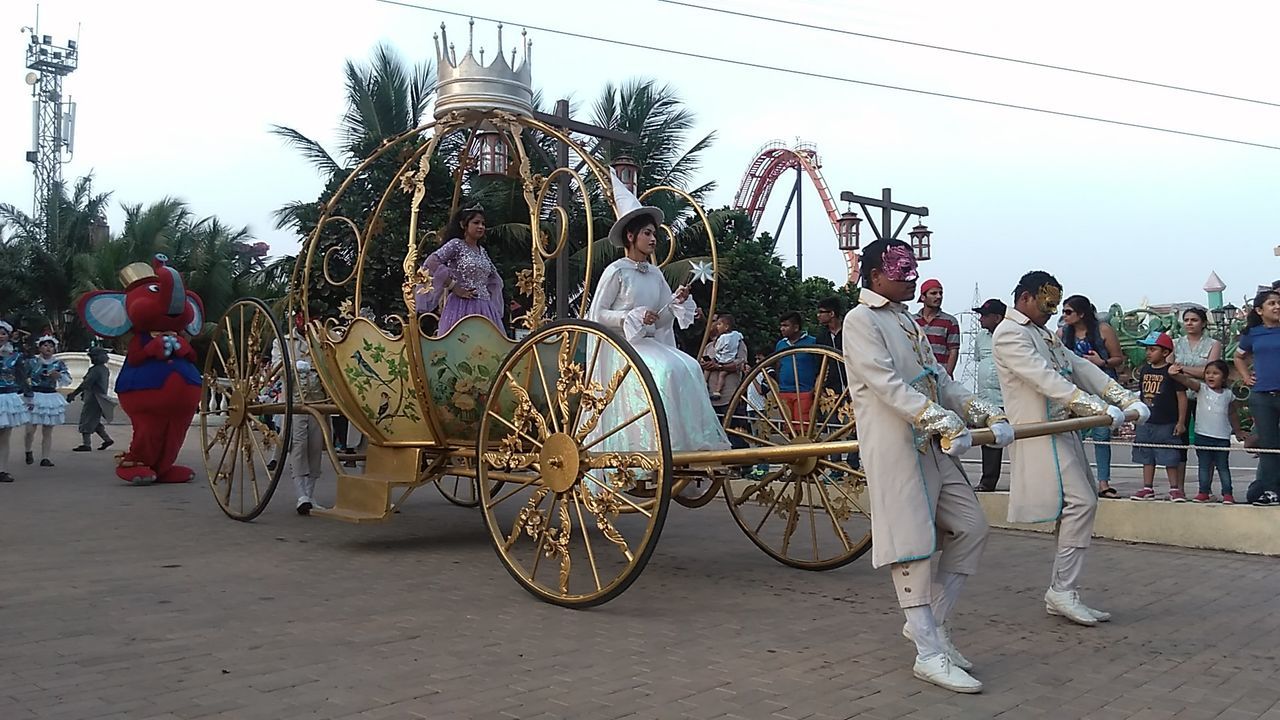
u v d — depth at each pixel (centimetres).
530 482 605
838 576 671
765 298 2269
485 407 634
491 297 793
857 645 491
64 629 507
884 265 454
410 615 547
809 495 698
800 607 576
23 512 923
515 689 415
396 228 1722
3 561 690
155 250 3097
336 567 684
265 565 688
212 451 1584
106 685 416
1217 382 863
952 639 508
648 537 534
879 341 438
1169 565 718
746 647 486
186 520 888
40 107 4738
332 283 816
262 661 454
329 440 783
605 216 1831
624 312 669
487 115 744
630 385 648
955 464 458
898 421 438
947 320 1000
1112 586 643
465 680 427
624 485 615
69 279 3362
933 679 426
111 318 1128
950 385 477
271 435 880
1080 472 543
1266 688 429
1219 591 628
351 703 396
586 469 570
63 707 388
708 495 718
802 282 2694
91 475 1236
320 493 1098
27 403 1313
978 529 451
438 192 1773
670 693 412
